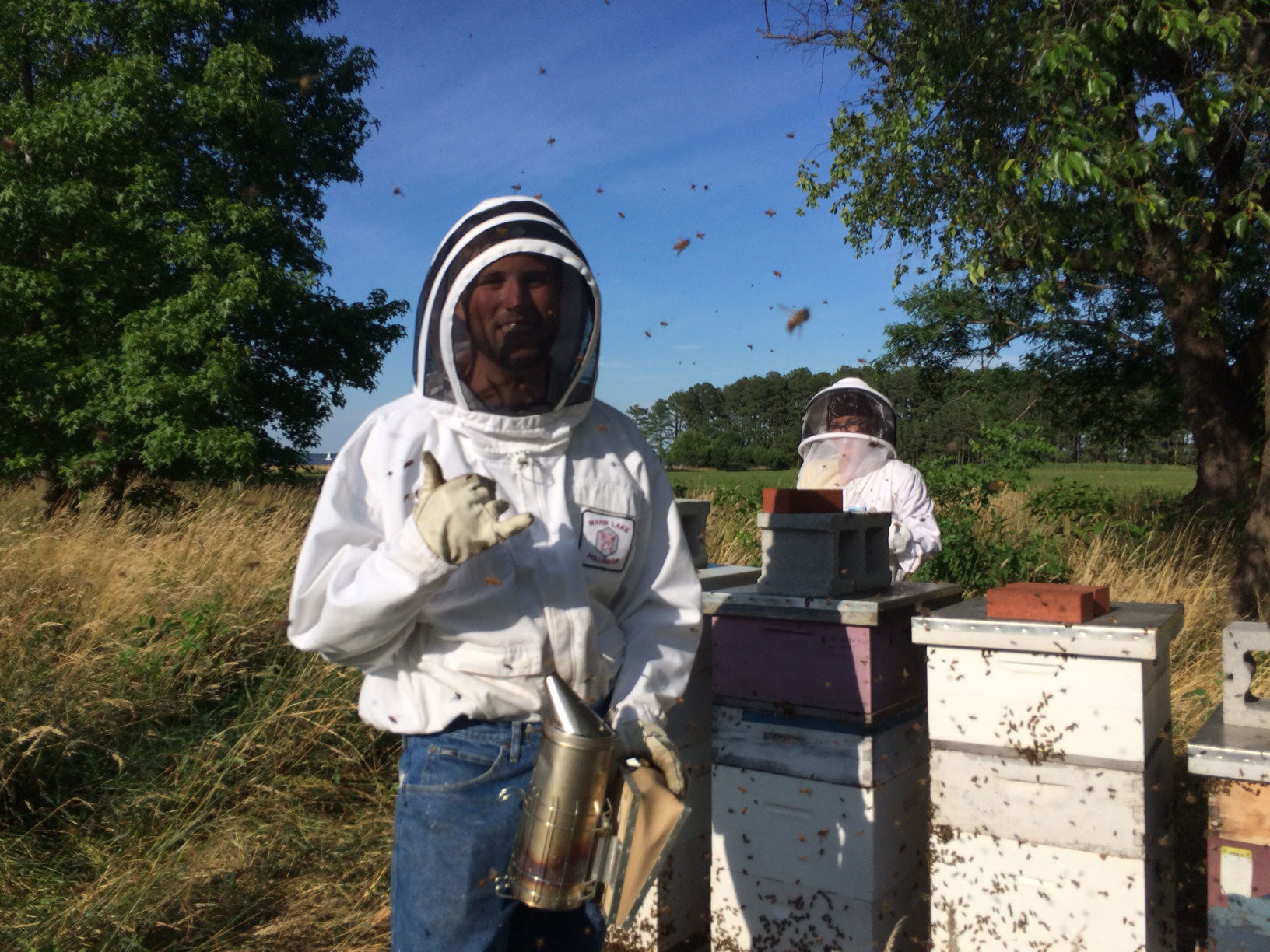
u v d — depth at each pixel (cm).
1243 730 209
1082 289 1161
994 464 722
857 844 237
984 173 779
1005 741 220
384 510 155
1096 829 210
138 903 301
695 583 185
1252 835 196
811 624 243
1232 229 676
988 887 222
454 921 153
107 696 427
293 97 1527
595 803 143
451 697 154
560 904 143
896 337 1378
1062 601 214
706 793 290
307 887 335
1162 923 225
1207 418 1028
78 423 1080
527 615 155
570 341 161
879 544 272
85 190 1109
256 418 1519
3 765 374
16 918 305
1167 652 231
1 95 1280
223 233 1314
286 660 495
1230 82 646
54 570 551
